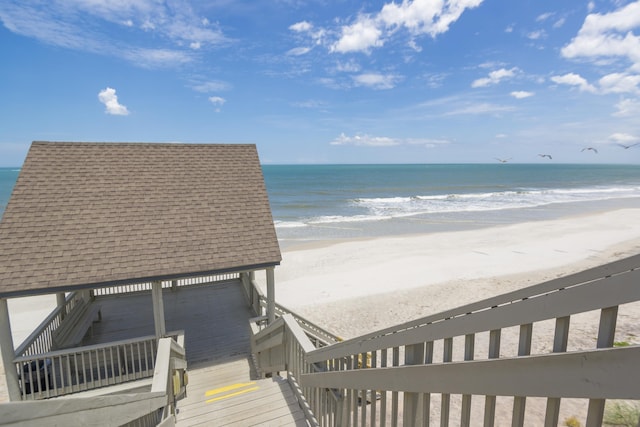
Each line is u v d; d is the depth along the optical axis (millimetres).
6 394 7926
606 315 1077
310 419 3906
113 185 7656
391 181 78125
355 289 14164
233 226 7746
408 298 13031
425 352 1962
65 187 7270
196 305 9711
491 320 1459
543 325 7930
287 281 15320
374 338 2404
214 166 8945
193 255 6977
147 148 8719
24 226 6410
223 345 7844
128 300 9789
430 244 21438
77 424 1833
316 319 11375
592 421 1082
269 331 5785
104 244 6613
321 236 24766
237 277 11859
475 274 15570
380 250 20297
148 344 7418
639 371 887
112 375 6086
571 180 82625
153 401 3328
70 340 7312
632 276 953
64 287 5883
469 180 81375
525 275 15219
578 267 15992
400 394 5902
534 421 4742
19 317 12422
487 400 1476
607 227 25359
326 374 3287
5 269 5766
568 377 1105
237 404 4438
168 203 7746
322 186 66562
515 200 44500
